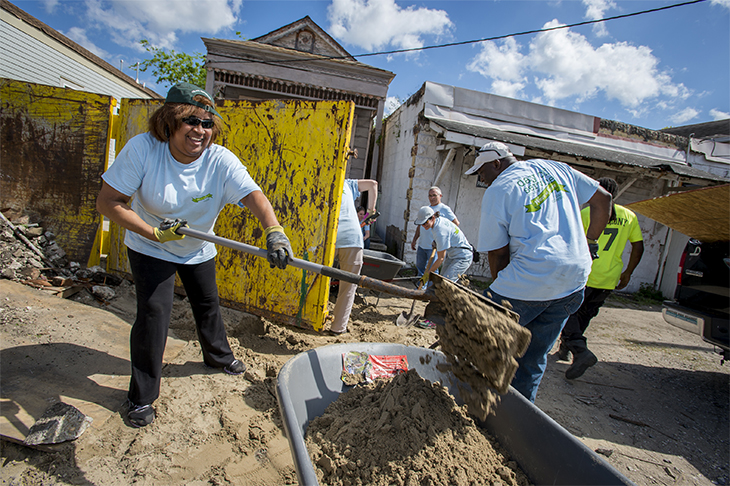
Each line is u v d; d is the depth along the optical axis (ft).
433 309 6.51
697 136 51.85
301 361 6.03
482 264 27.96
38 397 7.18
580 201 7.61
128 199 6.77
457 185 26.71
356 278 6.19
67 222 14.03
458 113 27.12
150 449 6.48
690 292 13.17
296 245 11.66
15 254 12.25
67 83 37.37
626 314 22.30
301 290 11.68
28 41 32.37
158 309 7.02
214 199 7.52
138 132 13.35
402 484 4.89
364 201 24.23
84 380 7.98
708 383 13.16
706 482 7.87
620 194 29.73
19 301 10.44
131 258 7.06
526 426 5.40
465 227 27.25
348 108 10.73
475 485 4.94
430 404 5.92
